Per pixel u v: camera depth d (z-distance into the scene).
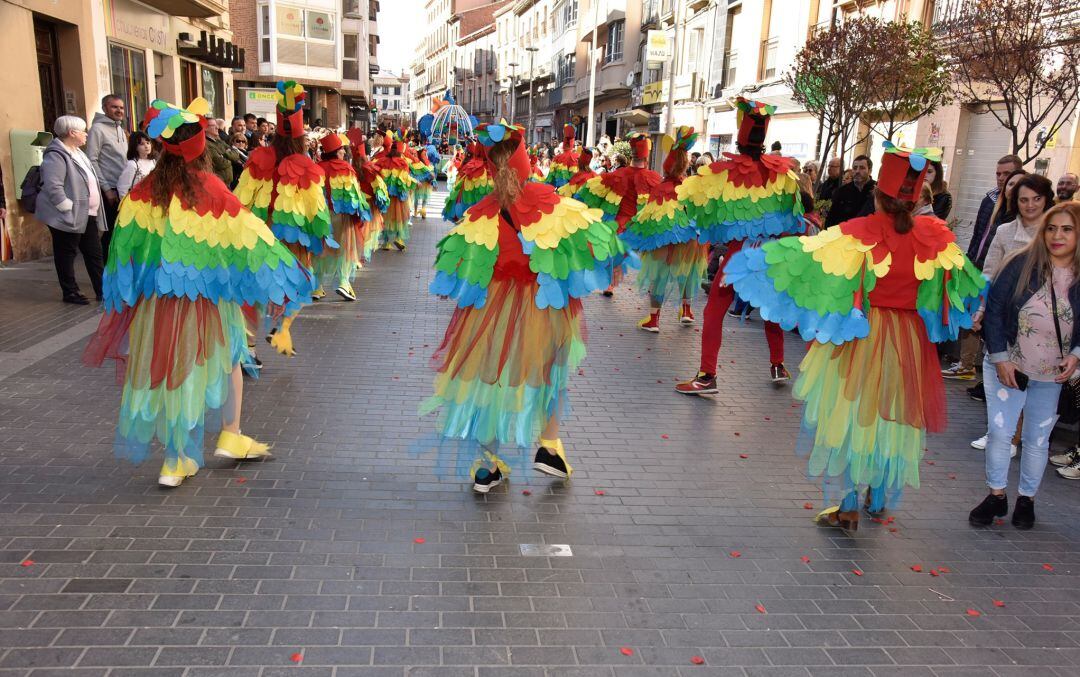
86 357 4.29
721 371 7.66
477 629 3.21
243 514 4.05
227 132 13.42
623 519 4.31
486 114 79.94
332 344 7.66
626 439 5.62
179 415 4.11
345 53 39.78
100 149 9.65
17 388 5.76
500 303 4.24
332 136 8.84
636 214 9.77
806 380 4.28
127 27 14.79
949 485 5.11
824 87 12.12
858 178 9.70
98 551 3.61
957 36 10.23
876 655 3.23
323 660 2.95
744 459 5.36
